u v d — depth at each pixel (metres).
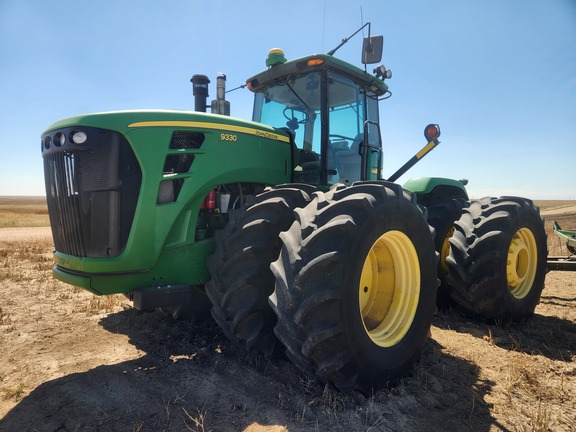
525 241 4.02
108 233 2.54
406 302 2.71
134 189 2.56
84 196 2.58
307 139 3.92
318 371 2.13
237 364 2.70
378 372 2.32
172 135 2.70
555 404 2.26
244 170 3.07
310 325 2.10
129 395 2.31
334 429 1.97
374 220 2.31
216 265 2.71
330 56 3.66
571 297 4.93
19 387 2.38
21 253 8.40
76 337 3.28
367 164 4.36
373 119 4.59
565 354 3.00
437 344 3.22
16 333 3.37
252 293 2.54
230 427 1.98
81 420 2.05
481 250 3.49
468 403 2.27
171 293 2.58
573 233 6.70
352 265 2.16
